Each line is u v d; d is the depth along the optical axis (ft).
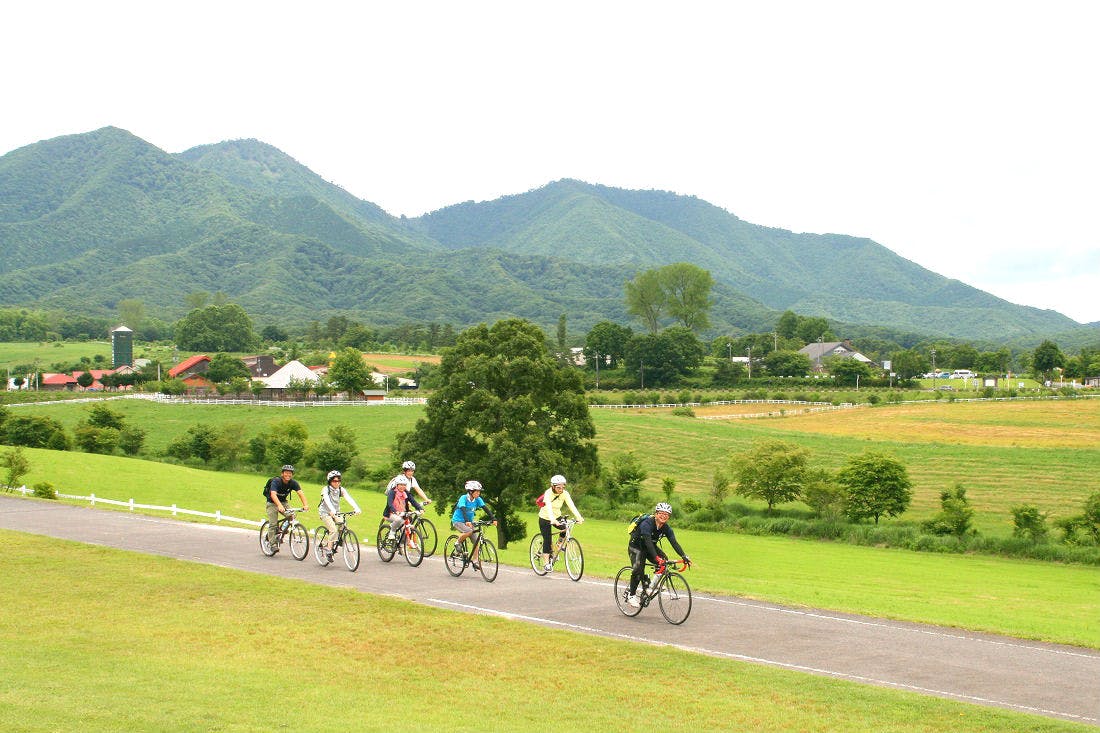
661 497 259.39
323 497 84.07
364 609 64.44
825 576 139.44
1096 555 180.55
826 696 45.88
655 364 620.49
